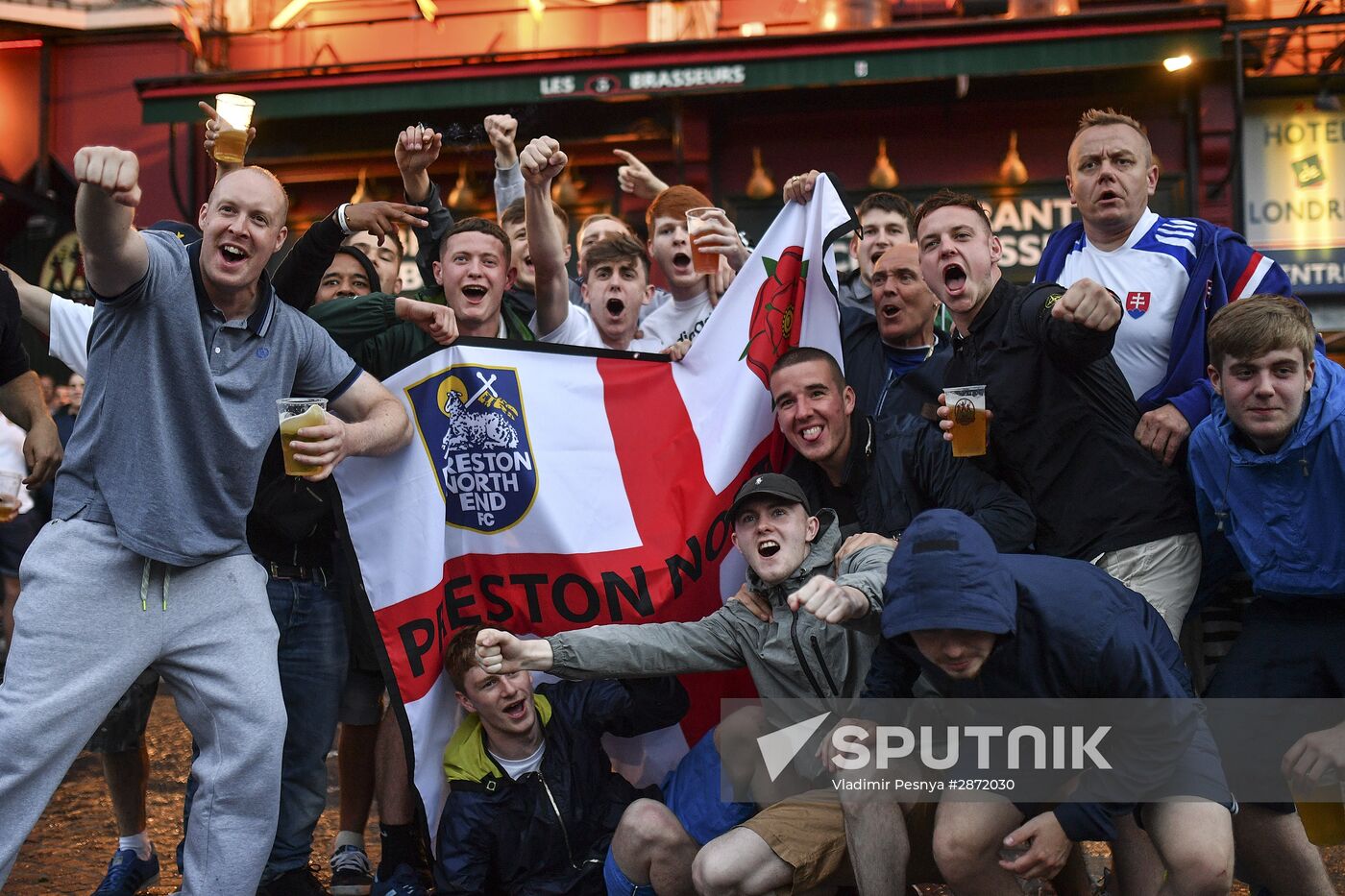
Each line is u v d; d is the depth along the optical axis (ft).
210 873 11.71
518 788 13.17
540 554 14.33
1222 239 13.89
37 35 40.27
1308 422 11.71
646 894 12.76
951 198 13.33
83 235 10.84
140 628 11.62
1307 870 12.18
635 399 14.84
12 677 11.32
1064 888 12.71
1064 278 14.48
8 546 26.73
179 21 39.88
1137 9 32.22
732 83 33.86
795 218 15.66
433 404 14.28
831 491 14.28
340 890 14.43
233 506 11.97
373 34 40.11
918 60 33.01
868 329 16.78
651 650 12.91
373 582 13.85
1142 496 12.70
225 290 11.73
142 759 14.70
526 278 17.94
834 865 12.12
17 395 14.25
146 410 11.49
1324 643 12.10
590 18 39.22
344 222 13.57
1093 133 14.08
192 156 40.16
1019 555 11.27
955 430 12.36
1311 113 36.83
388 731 14.38
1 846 11.20
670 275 18.40
